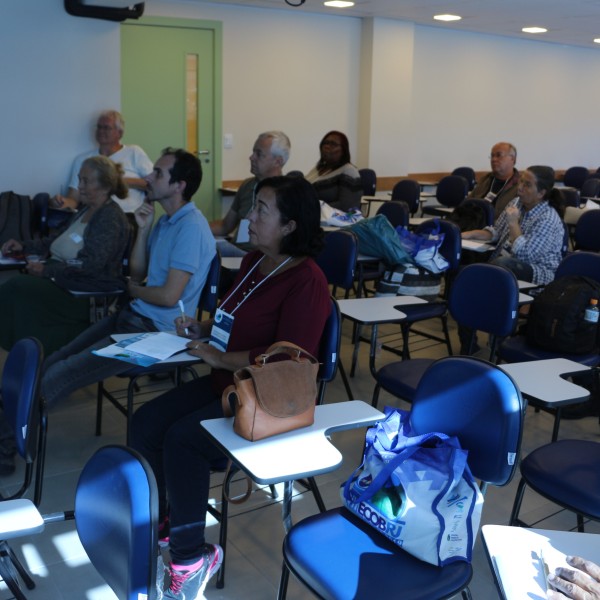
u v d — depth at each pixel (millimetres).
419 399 1903
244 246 3994
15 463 2812
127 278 3334
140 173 5086
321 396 2332
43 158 4973
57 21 4828
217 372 2188
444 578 1565
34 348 1928
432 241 4062
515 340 3268
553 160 10781
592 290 3047
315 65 7824
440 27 8797
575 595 1259
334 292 5070
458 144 9484
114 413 3344
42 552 2307
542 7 6930
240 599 2115
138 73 6711
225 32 7113
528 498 2713
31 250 3854
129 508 1261
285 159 3777
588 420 3443
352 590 1526
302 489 2719
